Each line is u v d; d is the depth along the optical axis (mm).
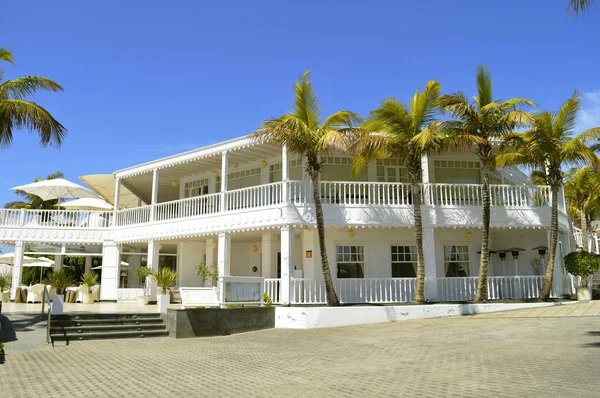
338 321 17266
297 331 16312
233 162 23797
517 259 22812
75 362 10883
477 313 18422
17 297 24234
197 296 16234
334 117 17922
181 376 9242
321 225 18188
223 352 12164
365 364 9898
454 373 8602
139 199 33281
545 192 21219
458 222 20094
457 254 22484
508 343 11656
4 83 17484
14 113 17172
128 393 7926
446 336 13344
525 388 7293
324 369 9555
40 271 39344
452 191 22609
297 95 18250
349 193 19781
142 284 32125
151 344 13773
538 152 19344
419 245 18656
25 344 13211
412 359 10211
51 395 7855
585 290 20797
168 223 23312
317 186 18219
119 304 22641
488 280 20094
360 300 19219
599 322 14641
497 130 18531
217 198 22812
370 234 21625
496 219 20453
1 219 25562
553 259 19719
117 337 14875
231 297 16875
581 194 28312
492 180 23312
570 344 11109
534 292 20578
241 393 7754
